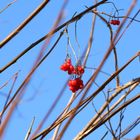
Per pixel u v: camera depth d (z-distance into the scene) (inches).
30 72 8.9
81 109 15.2
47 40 7.3
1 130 6.7
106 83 15.4
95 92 15.3
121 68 15.5
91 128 16.3
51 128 15.2
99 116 16.7
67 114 15.3
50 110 7.7
